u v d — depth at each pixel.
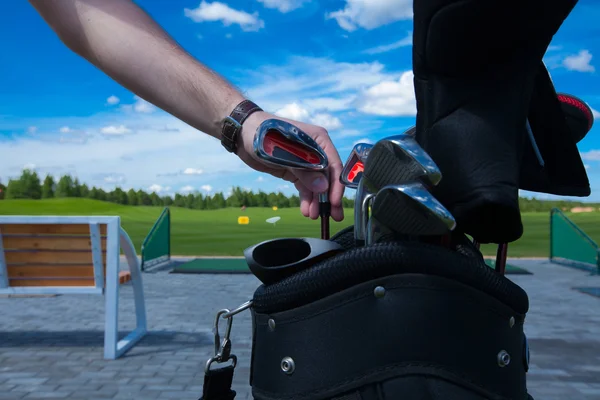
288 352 0.97
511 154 0.93
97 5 1.26
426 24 0.89
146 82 1.23
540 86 1.15
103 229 4.85
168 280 9.84
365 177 0.98
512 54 0.90
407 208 0.87
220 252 15.02
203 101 1.19
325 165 1.09
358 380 0.91
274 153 1.05
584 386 4.13
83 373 4.31
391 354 0.91
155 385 4.04
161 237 12.66
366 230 1.00
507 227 0.96
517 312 1.00
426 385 0.90
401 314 0.91
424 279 0.91
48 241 4.81
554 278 10.38
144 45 1.22
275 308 0.99
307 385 0.95
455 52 0.89
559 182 1.26
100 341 5.34
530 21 0.86
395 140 0.90
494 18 0.84
